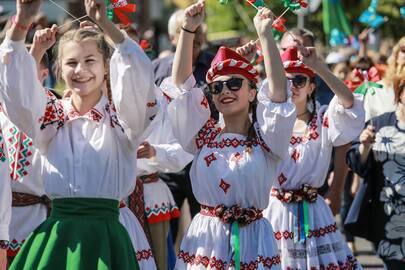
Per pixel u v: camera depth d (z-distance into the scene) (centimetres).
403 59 1255
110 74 926
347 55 2028
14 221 1091
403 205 1230
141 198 1212
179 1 3644
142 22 4250
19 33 896
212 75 1032
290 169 1162
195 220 1036
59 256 907
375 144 1245
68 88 969
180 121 1038
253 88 1040
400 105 1241
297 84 1177
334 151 1289
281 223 1162
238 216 1008
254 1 1038
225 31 3634
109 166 933
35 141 931
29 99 908
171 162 1170
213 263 1005
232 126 1033
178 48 1030
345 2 3133
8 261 1095
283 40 1466
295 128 1181
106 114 950
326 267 1152
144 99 920
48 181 937
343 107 1147
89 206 923
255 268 1005
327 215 1170
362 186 1257
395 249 1237
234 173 1005
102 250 906
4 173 942
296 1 1052
